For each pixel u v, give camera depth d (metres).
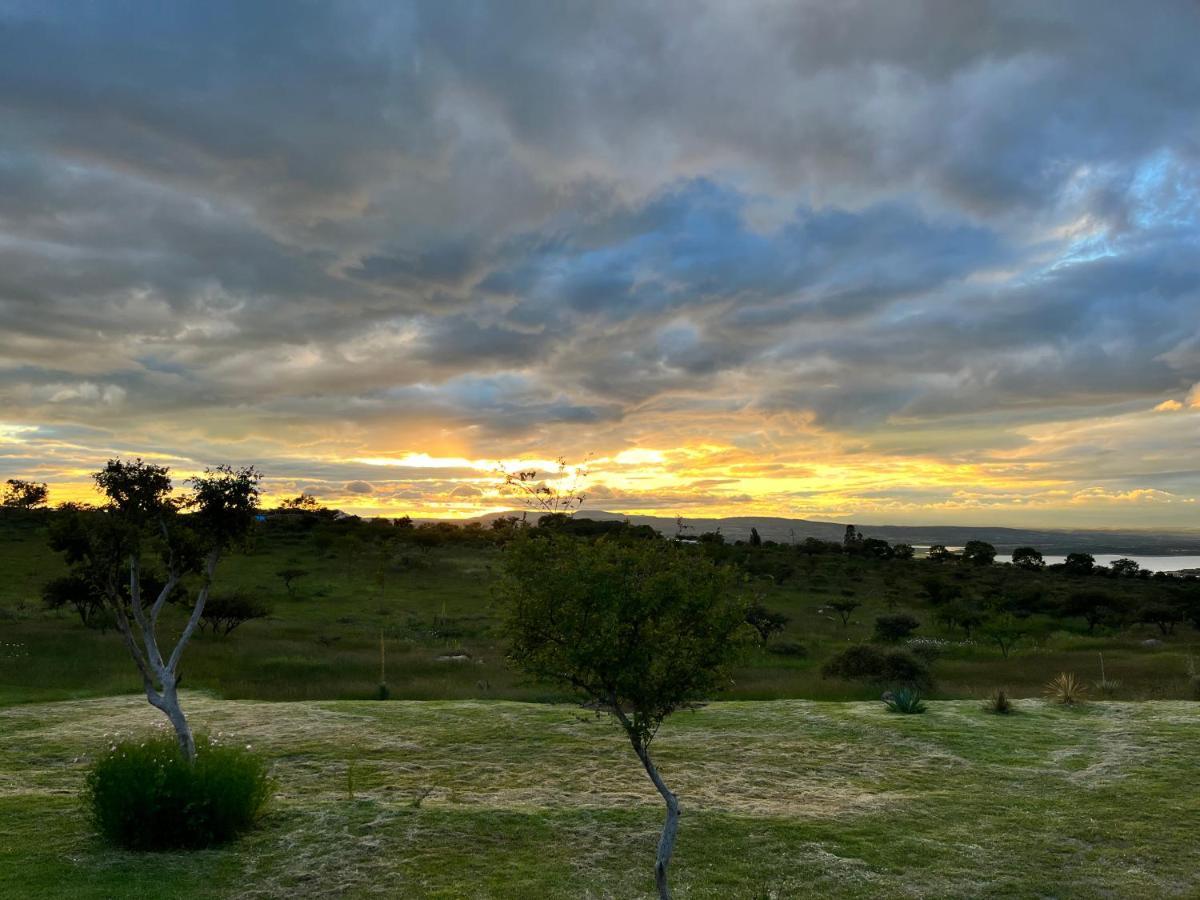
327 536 86.12
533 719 19.30
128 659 30.12
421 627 45.66
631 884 9.23
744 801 13.01
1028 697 25.39
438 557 84.44
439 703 21.55
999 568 130.00
